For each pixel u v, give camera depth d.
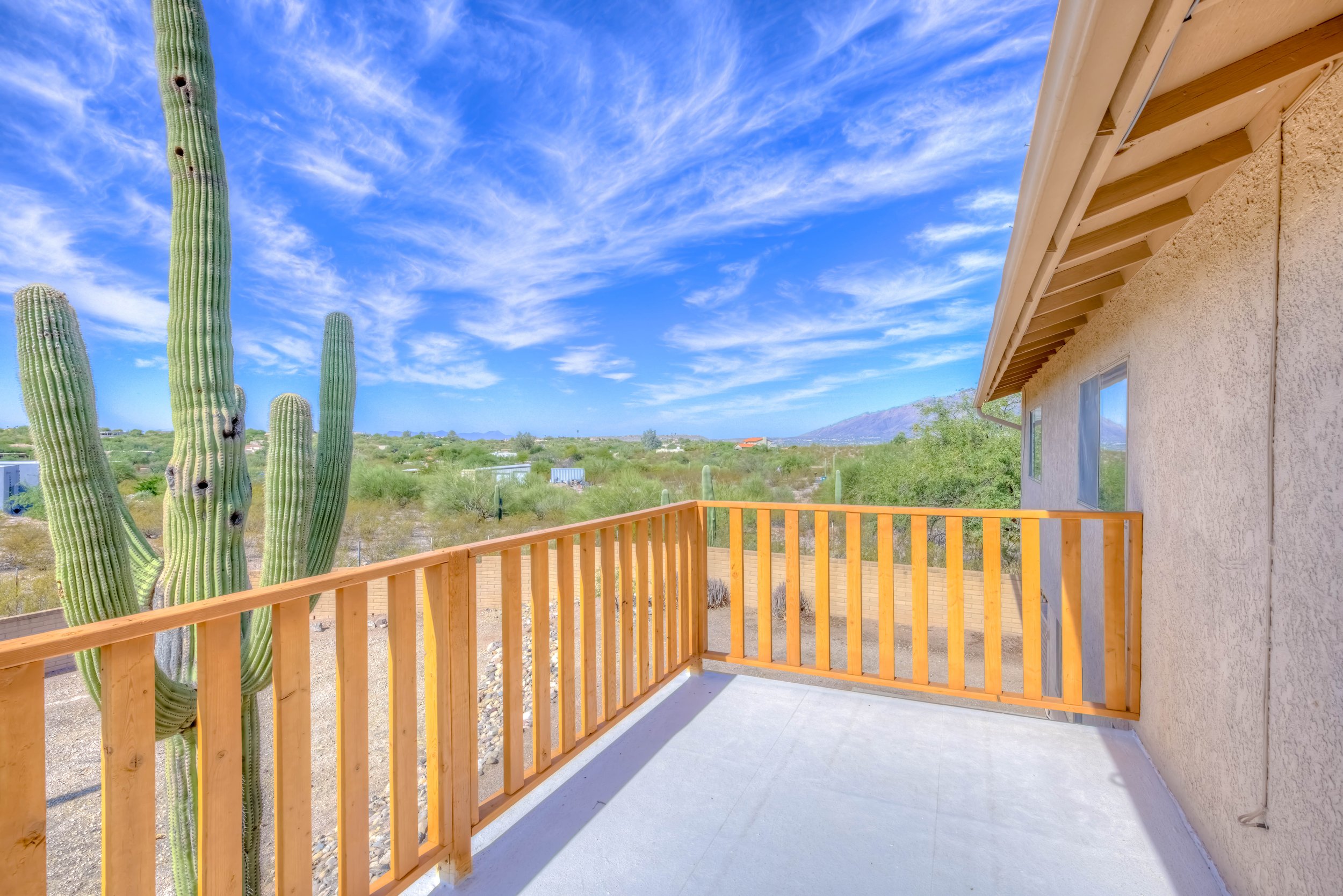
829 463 22.77
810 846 2.12
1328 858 1.42
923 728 2.99
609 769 2.63
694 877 1.96
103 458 2.68
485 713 8.73
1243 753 1.84
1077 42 1.05
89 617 2.60
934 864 2.02
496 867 2.02
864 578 12.27
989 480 16.44
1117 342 3.61
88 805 6.86
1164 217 2.29
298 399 3.16
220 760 1.30
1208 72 1.40
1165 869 2.00
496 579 12.92
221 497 3.07
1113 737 2.89
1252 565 1.81
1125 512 3.05
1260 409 1.78
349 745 1.60
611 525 2.86
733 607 3.69
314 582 1.49
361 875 1.62
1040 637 3.04
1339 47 1.31
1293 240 1.60
